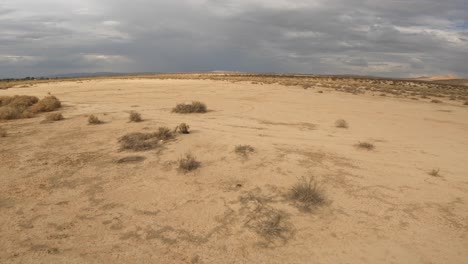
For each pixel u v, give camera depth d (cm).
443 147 986
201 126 1142
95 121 1195
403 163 790
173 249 420
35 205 536
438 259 416
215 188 605
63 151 830
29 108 1586
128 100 2123
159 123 1181
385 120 1505
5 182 629
